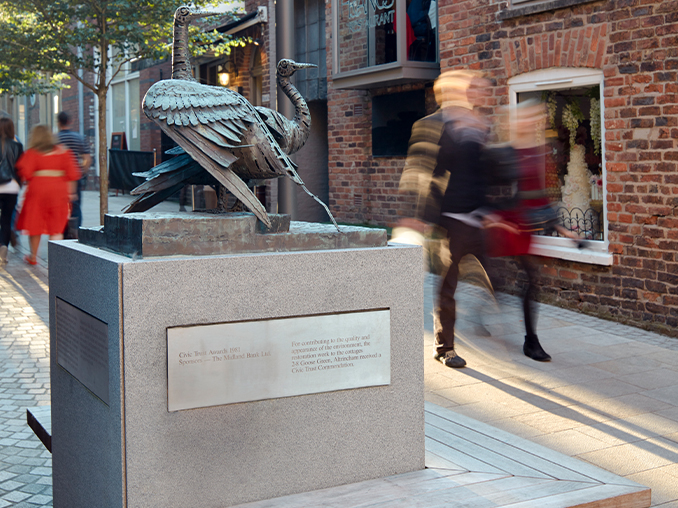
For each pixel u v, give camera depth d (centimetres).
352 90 1213
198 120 247
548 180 765
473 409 454
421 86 1071
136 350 227
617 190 683
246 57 1581
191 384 234
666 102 636
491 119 813
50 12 1211
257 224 254
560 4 718
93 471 255
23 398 474
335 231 264
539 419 436
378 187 1172
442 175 524
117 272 224
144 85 2314
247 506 243
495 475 273
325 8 1295
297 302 249
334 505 244
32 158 963
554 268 754
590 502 247
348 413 261
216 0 1330
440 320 554
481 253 536
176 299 231
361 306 260
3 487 344
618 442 400
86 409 259
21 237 1312
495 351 588
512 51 782
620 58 673
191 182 283
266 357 245
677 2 622
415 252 268
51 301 296
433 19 1030
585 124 728
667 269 642
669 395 479
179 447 235
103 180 1241
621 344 610
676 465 369
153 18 1223
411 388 272
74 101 2927
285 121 286
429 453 299
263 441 248
